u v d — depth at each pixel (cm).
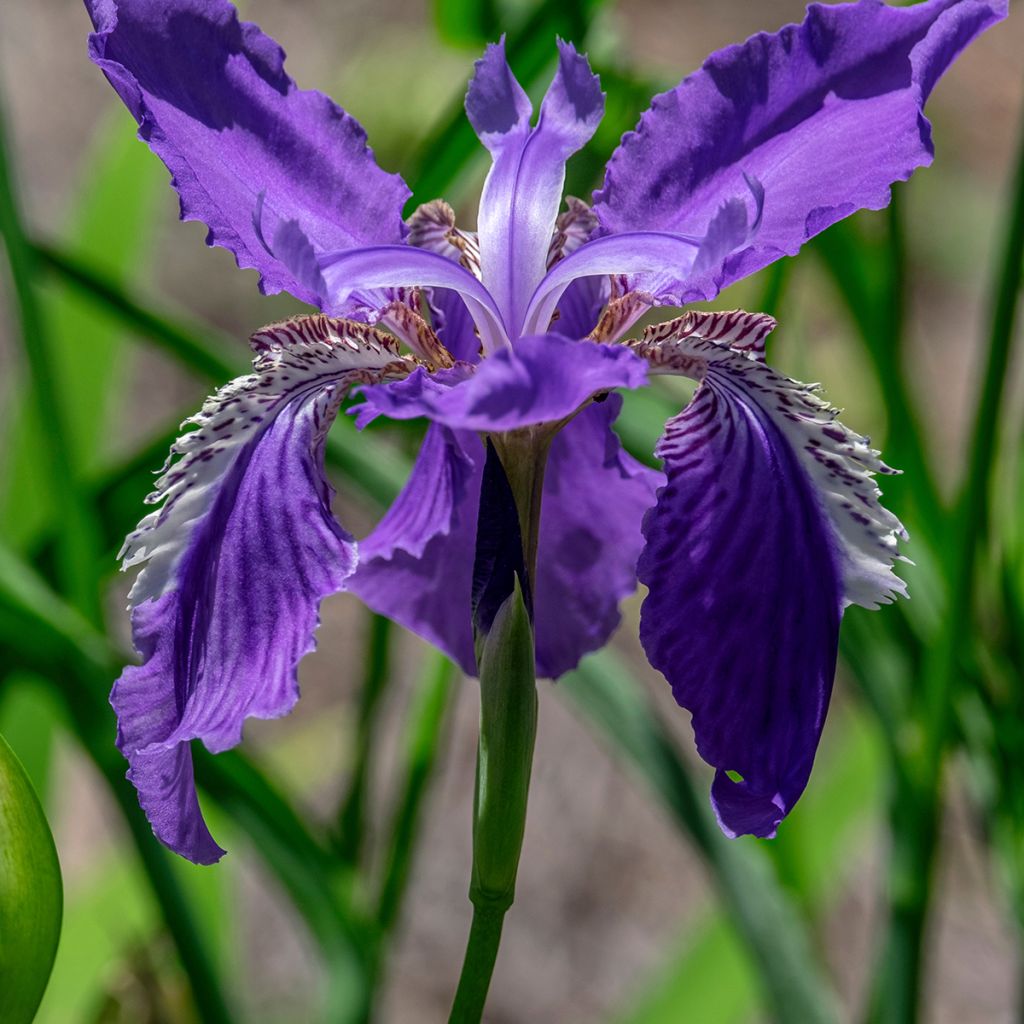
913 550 61
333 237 54
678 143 54
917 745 60
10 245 59
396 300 55
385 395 51
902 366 61
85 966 65
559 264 54
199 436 53
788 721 52
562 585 57
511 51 60
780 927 60
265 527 52
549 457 57
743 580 53
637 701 61
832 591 53
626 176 54
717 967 65
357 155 54
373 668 62
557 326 55
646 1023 64
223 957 64
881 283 61
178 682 52
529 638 52
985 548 61
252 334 53
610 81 62
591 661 62
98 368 66
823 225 53
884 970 60
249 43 53
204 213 52
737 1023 64
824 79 53
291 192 53
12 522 64
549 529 57
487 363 50
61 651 59
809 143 53
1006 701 61
